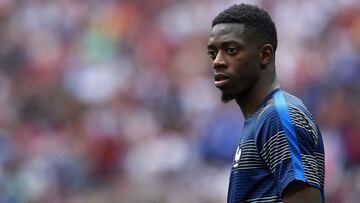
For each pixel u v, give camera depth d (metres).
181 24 59.09
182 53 55.94
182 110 49.78
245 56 14.09
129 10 62.44
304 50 51.88
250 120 14.09
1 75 60.53
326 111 44.44
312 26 54.56
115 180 46.62
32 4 65.69
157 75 53.53
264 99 14.11
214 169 43.09
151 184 44.00
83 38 61.66
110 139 48.09
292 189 13.29
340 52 50.78
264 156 13.66
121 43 59.91
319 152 13.84
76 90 55.38
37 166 47.78
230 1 58.62
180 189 42.97
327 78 48.19
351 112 43.75
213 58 14.34
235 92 14.19
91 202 45.38
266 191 13.63
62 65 59.03
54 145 49.78
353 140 41.94
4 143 51.56
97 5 64.31
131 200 43.72
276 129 13.55
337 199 39.28
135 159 46.97
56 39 62.72
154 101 51.25
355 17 54.53
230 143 43.19
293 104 13.84
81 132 50.00
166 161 45.59
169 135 47.69
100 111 52.00
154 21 61.09
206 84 51.25
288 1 56.28
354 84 47.53
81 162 47.56
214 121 44.38
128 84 53.72
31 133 52.16
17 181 47.25
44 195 46.53
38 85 56.94
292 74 49.78
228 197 14.12
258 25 14.16
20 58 61.62
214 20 14.39
